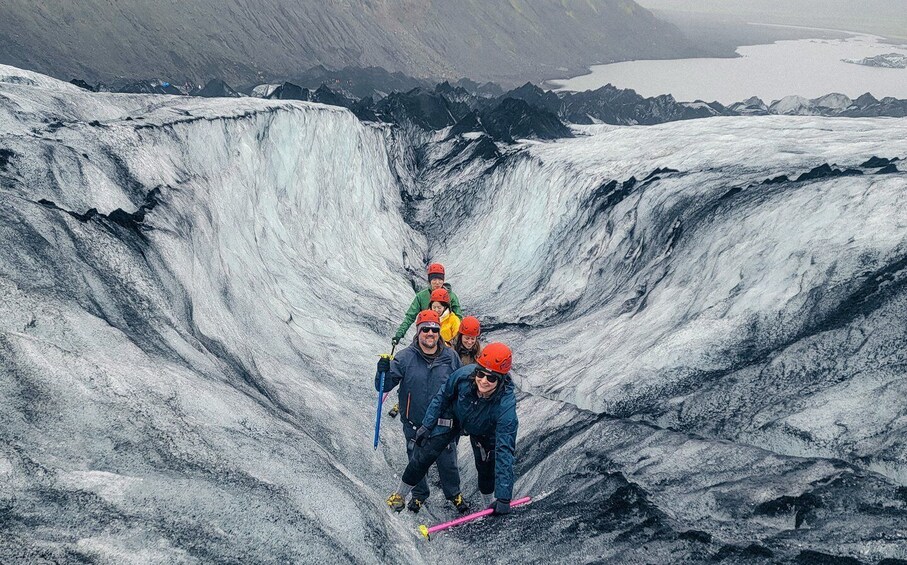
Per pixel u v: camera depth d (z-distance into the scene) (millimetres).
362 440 6852
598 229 16281
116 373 3771
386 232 21891
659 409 6465
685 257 10758
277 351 8609
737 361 6902
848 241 7574
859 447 4797
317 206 18281
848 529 3869
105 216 6723
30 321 3859
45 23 143625
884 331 5910
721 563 3604
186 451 3410
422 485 4840
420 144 36375
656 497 4480
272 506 3285
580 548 3965
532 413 8070
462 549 4254
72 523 2549
